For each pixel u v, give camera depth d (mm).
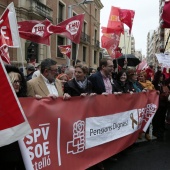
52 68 3668
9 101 2232
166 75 9820
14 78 2900
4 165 2764
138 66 10008
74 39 7375
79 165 3658
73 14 25922
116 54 8352
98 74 4773
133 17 8141
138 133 5492
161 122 6875
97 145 4098
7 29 4570
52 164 3168
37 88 3545
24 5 15648
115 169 4352
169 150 5477
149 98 5809
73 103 3568
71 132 3520
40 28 7180
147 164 4613
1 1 14258
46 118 3111
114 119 4535
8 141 2211
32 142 2902
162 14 6777
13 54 14555
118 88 5066
